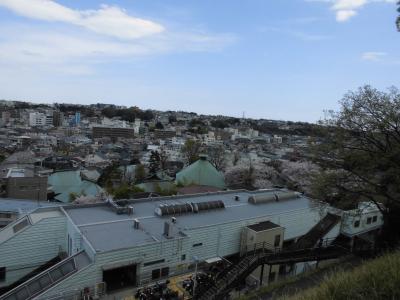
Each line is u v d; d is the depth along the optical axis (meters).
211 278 23.27
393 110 21.56
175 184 57.50
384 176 23.05
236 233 29.78
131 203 32.72
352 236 35.66
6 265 24.25
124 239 24.03
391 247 23.62
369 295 7.24
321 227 35.81
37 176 58.94
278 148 142.50
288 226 34.34
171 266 24.69
